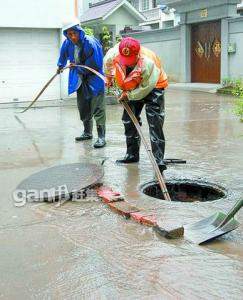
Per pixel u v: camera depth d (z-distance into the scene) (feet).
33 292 9.53
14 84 46.75
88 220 13.43
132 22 89.92
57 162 20.35
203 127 29.27
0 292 9.54
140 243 11.75
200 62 61.67
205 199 16.88
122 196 14.88
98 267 10.51
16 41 46.11
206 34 59.98
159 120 17.93
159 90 17.85
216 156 21.06
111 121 32.91
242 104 32.65
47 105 43.86
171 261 10.72
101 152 22.17
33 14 45.60
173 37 65.36
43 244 11.82
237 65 54.75
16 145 24.38
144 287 9.60
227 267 10.40
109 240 11.98
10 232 12.66
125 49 16.31
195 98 47.67
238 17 53.36
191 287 9.55
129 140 19.36
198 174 17.90
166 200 14.99
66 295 9.39
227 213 12.53
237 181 16.96
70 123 32.04
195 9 59.36
